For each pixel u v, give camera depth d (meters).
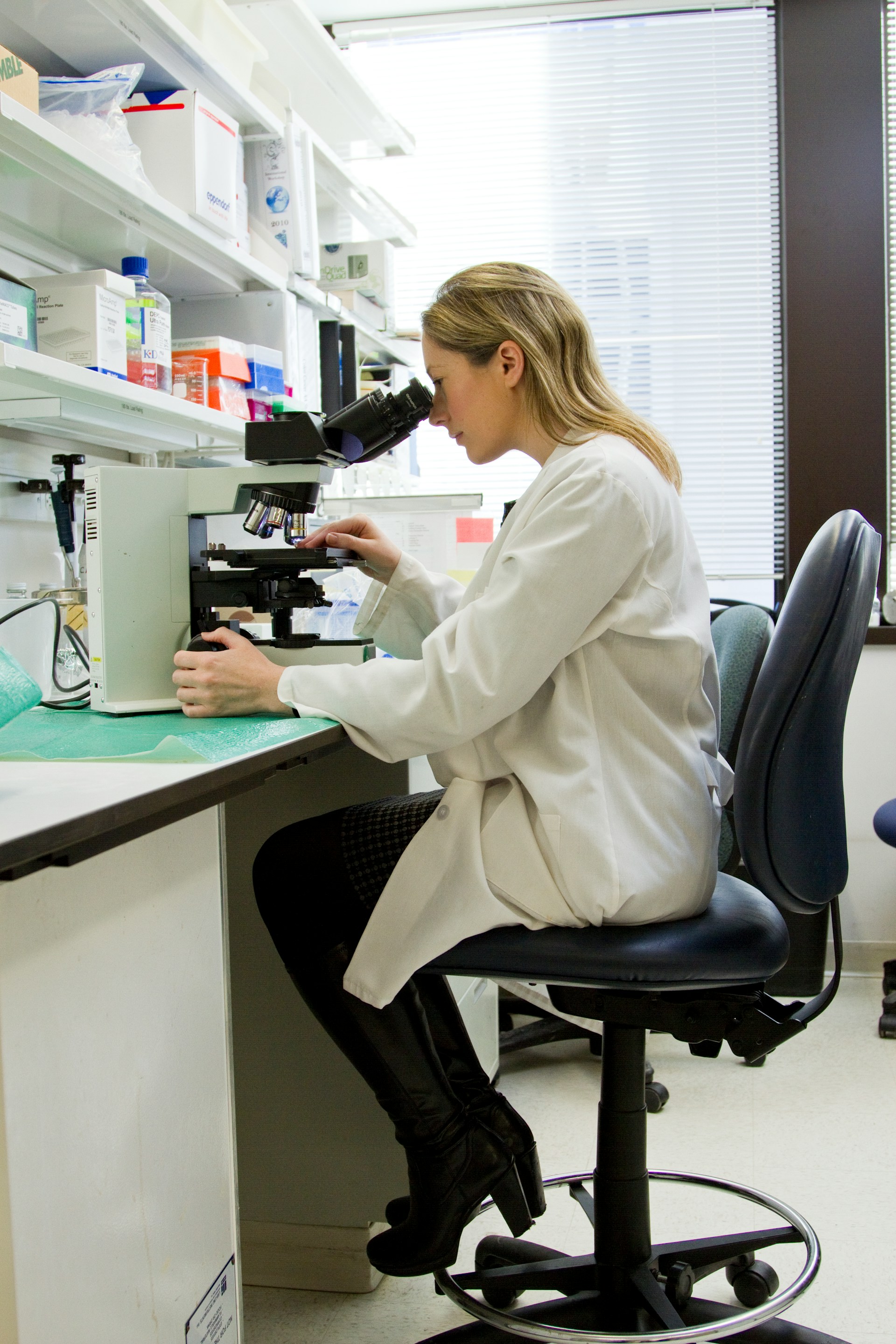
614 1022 1.10
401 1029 1.12
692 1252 1.31
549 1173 1.77
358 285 2.72
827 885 1.07
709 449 3.19
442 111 3.27
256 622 1.68
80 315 1.45
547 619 1.02
